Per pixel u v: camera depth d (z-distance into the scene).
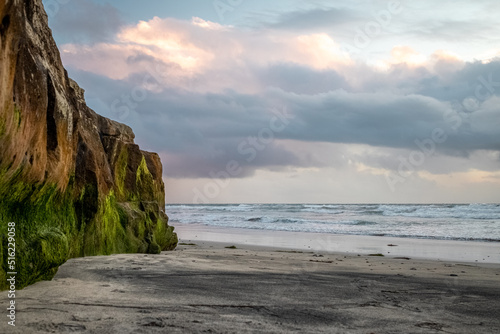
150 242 11.50
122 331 3.67
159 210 13.09
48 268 5.74
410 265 11.30
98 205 9.07
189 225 36.50
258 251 15.16
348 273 8.71
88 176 8.88
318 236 24.67
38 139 5.23
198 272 7.73
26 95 4.76
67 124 6.49
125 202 11.67
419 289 6.87
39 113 5.14
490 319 4.88
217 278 7.17
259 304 5.23
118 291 5.54
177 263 8.90
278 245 19.33
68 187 7.18
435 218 40.06
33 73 4.98
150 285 6.17
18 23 4.42
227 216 49.56
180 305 4.89
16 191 5.13
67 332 3.56
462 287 7.17
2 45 4.03
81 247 8.74
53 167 5.95
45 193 6.03
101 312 4.30
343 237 24.14
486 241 21.62
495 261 13.86
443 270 10.20
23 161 4.88
